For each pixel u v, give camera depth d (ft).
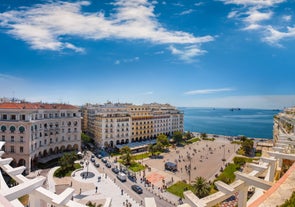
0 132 238.68
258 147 360.48
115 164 280.31
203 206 52.39
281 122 186.60
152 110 481.87
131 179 226.99
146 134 426.10
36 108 264.72
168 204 171.83
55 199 56.13
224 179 204.64
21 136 236.84
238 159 284.82
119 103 538.88
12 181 186.50
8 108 241.55
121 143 380.78
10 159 82.84
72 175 231.30
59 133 298.56
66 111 309.22
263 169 79.92
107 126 363.97
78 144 317.83
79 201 172.04
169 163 263.08
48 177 223.30
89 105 501.15
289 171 57.88
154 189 202.39
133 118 400.88
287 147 97.76
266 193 47.91
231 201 145.28
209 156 331.16
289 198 44.83
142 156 323.57
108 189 199.72
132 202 174.29
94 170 251.80
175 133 422.41
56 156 281.54
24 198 150.20
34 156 249.75
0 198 44.75
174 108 558.97
